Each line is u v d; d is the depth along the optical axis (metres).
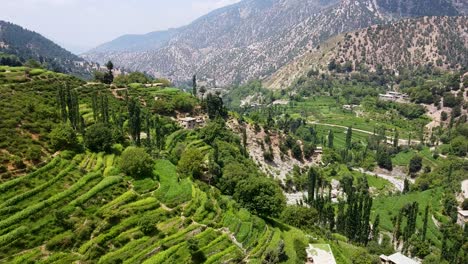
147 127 153.50
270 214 124.81
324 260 100.25
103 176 105.38
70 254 78.25
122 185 102.81
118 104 175.25
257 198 122.31
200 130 183.38
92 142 119.25
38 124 115.31
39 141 108.94
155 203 99.88
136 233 88.62
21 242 77.31
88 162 110.62
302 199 185.50
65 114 133.25
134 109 149.75
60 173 98.06
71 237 81.38
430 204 184.25
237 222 104.94
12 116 112.94
